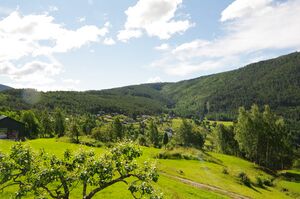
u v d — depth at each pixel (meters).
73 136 98.38
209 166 75.88
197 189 47.69
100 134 116.31
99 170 14.62
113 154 15.37
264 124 127.75
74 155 15.46
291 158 142.00
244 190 58.69
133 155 15.68
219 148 159.12
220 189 53.94
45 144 69.75
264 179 82.62
